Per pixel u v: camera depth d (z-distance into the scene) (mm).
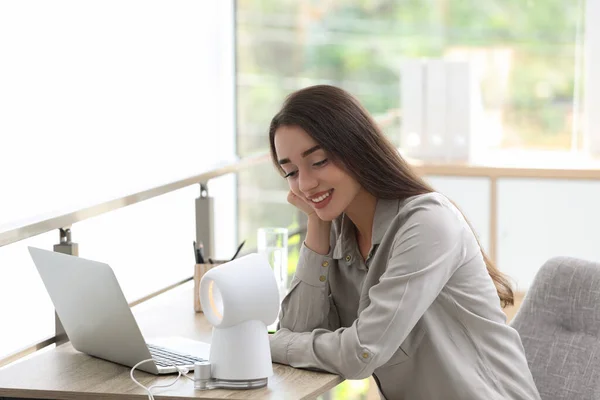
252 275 1852
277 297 1875
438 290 1987
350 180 2072
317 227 2199
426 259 1968
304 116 2027
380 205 2105
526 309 2389
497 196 4863
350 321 2242
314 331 2053
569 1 5285
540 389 2297
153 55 5273
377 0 5547
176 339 2262
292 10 5652
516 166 4840
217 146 5621
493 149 5480
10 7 4402
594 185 4754
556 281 2355
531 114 5422
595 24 5156
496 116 5469
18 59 4449
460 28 5461
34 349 2396
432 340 2041
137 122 5168
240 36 5660
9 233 2211
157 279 4746
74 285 1992
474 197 4891
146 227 4719
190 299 2764
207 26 5574
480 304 2070
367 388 5199
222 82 5633
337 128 2025
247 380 1852
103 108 4941
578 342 2287
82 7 4820
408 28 5523
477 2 5418
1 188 4348
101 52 4941
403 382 2129
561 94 5363
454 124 5043
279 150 2066
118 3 5047
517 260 4871
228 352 1852
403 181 2086
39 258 2074
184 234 4961
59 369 2025
